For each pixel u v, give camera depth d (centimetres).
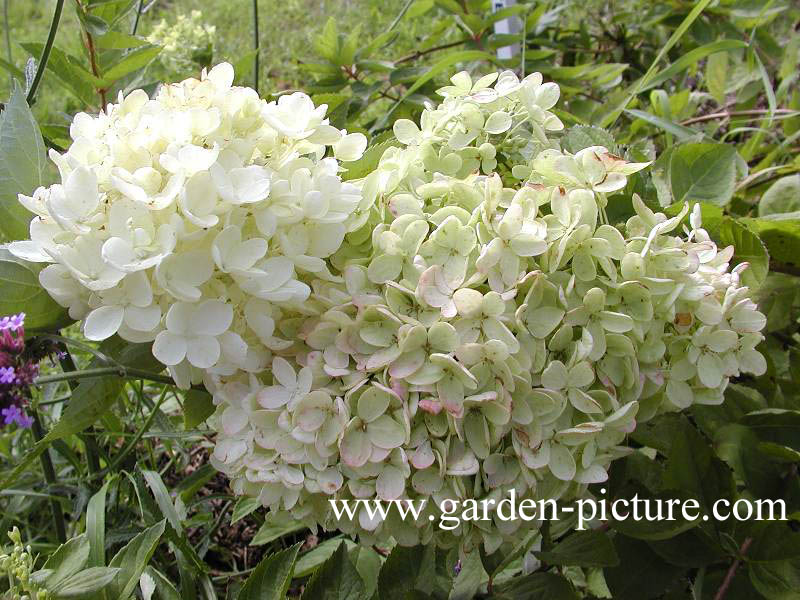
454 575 140
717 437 129
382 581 111
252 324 97
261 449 102
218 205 94
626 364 103
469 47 217
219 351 93
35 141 110
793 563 114
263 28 383
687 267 102
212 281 97
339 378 101
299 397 99
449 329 96
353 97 197
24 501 149
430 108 128
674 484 122
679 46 252
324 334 101
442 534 109
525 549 121
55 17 131
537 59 222
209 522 157
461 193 107
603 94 248
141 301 91
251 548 169
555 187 103
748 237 134
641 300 103
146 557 105
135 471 130
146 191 93
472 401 96
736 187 175
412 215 103
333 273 111
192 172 93
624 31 260
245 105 102
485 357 96
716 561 119
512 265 99
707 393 111
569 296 102
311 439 97
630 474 137
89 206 93
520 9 205
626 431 103
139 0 170
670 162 147
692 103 222
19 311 103
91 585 97
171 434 144
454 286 100
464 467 97
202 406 119
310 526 110
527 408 99
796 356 148
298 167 104
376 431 98
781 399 148
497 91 121
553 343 101
